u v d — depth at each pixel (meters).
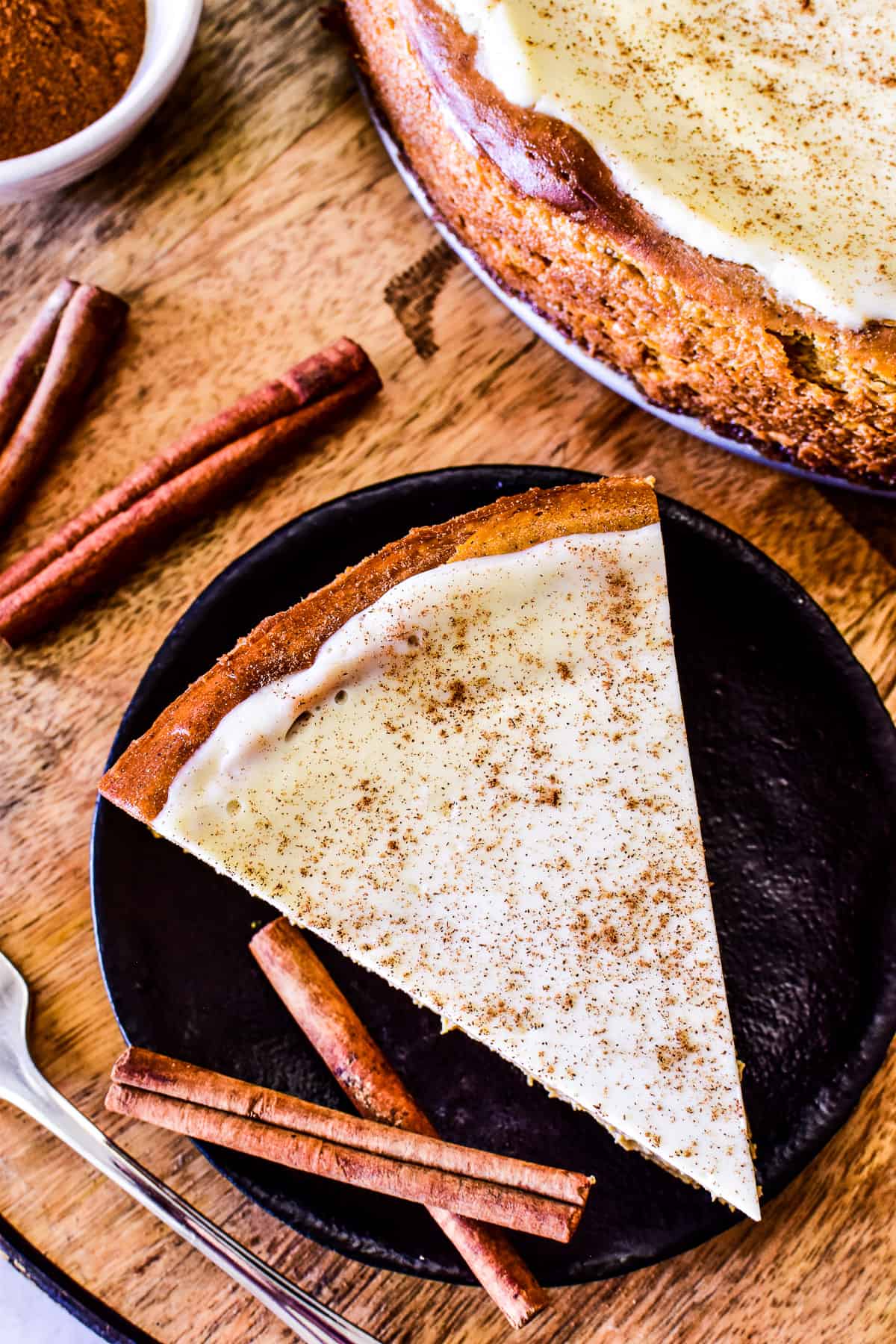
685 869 0.44
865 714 0.46
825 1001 0.45
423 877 0.44
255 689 0.43
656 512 0.44
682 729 0.44
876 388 0.43
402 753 0.44
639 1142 0.44
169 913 0.45
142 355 0.48
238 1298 0.45
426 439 0.48
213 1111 0.44
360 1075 0.44
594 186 0.43
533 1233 0.43
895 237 0.43
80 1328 0.48
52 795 0.47
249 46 0.50
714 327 0.44
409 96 0.46
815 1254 0.45
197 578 0.48
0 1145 0.45
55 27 0.46
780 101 0.45
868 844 0.46
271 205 0.49
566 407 0.48
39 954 0.46
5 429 0.47
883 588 0.48
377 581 0.44
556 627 0.44
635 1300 0.45
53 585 0.46
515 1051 0.44
